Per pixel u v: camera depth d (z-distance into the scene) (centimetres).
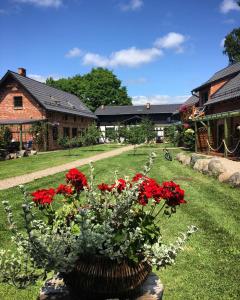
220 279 455
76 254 285
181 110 3312
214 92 2753
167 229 673
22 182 1300
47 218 351
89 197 346
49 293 308
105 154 2783
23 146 3089
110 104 7681
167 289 434
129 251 287
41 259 296
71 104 4631
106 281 280
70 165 1912
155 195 327
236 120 2072
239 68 2589
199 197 958
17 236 322
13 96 3484
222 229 658
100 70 8056
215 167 1303
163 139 5088
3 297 425
